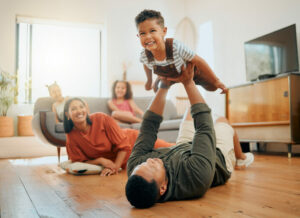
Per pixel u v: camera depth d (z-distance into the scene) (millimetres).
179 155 1198
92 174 1955
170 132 3373
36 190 1418
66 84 5336
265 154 3400
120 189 1398
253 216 915
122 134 2045
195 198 1179
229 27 4824
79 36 5457
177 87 5652
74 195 1281
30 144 3926
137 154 1297
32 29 5113
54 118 2980
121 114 3561
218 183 1426
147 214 951
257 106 3406
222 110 4887
